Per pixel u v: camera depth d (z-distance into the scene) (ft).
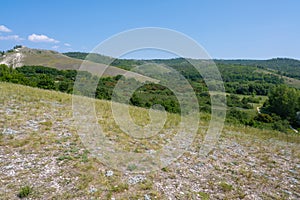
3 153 18.15
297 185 19.01
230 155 25.16
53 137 22.90
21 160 17.43
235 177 19.31
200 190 16.49
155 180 17.24
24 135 22.27
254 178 19.51
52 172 16.26
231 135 35.55
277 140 36.47
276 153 28.17
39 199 13.20
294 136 42.37
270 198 16.42
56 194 13.83
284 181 19.58
